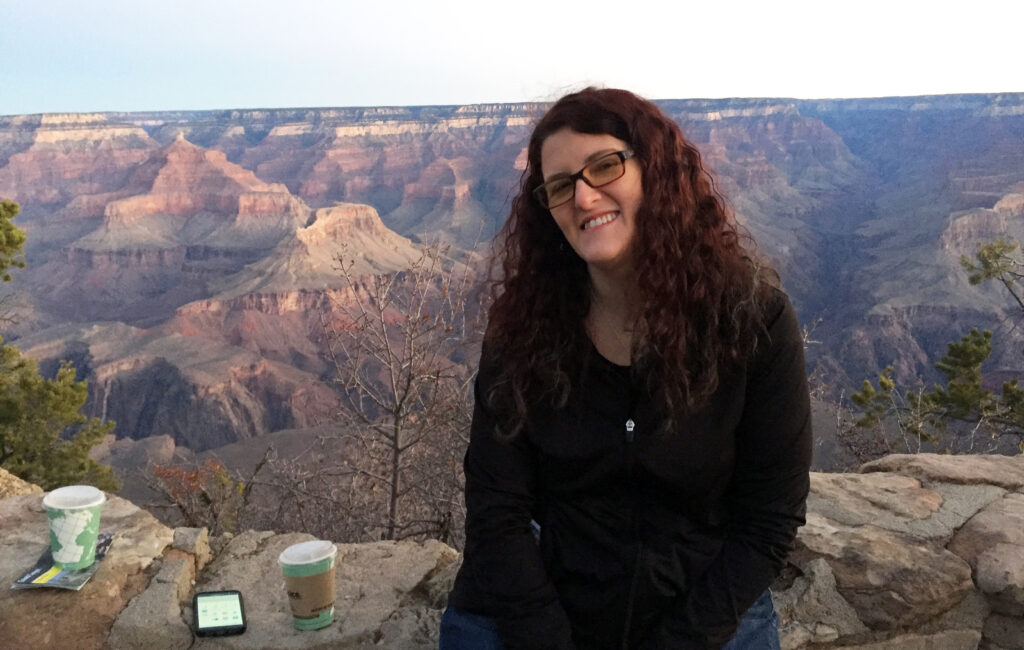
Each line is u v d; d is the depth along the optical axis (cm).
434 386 920
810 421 237
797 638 320
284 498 977
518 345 241
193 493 933
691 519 244
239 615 326
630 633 242
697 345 224
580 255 230
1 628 312
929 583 326
